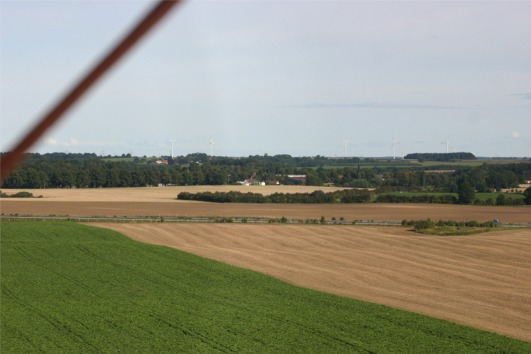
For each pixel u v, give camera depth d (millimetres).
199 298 51094
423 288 56812
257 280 59188
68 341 38281
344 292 54906
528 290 55812
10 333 39938
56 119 2119
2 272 62031
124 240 83938
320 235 91375
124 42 2074
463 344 38000
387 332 40719
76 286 55750
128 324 42500
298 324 42688
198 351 36406
